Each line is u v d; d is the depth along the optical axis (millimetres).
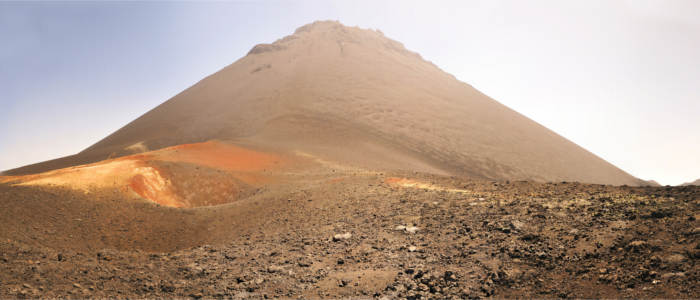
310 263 6941
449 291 5258
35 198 10641
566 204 8070
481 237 7074
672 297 4082
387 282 5730
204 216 11938
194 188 17391
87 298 5000
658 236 5539
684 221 5789
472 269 5828
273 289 5805
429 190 11938
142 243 9703
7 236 8008
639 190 8664
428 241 7414
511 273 5473
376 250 7312
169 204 15219
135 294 5402
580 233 6336
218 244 9125
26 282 5148
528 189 10570
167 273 6391
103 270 6070
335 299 5328
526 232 6867
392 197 11508
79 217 10289
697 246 4910
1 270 5352
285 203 12727
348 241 8078
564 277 5109
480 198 9906
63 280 5422
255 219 11320
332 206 11438
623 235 5883
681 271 4512
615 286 4617
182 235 10453
